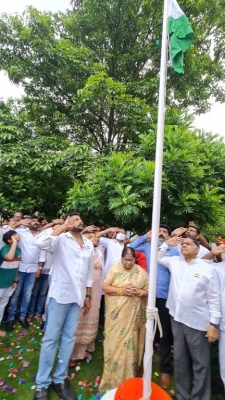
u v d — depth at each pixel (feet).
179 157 13.11
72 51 20.38
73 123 21.88
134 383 7.00
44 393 7.65
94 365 9.52
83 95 18.33
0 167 17.53
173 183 13.30
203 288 7.52
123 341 7.95
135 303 8.20
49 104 23.44
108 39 23.32
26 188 18.79
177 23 7.93
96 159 17.19
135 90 21.06
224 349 7.33
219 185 15.93
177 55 7.83
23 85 22.49
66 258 8.41
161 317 9.03
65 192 20.66
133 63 22.85
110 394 6.74
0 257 11.01
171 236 10.46
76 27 22.95
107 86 17.79
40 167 17.06
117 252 11.98
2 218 17.69
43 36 20.45
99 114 20.54
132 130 20.40
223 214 14.16
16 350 10.32
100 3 21.24
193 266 7.95
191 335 7.50
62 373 8.09
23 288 12.61
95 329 9.77
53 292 8.32
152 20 21.99
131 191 12.56
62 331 8.50
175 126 15.34
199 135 17.33
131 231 14.79
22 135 19.92
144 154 14.96
